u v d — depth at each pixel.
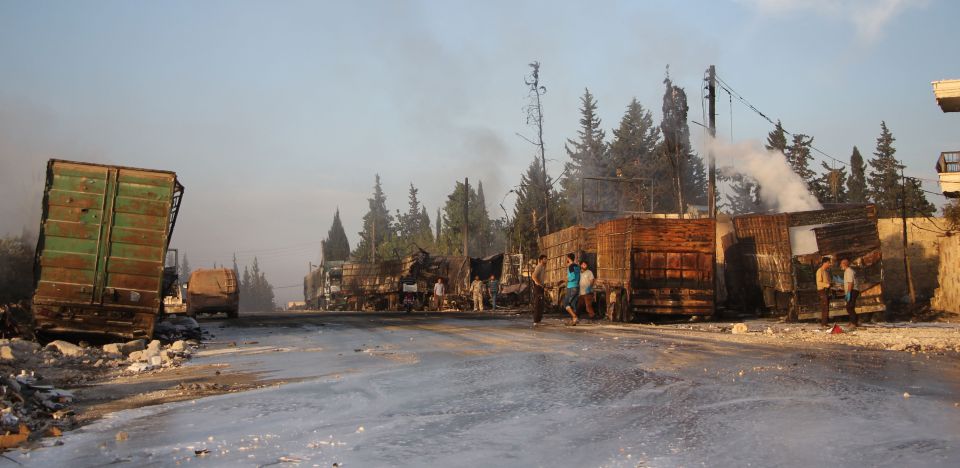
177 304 44.69
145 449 5.58
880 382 8.26
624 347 12.85
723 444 5.32
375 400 7.70
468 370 10.02
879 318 21.75
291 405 7.55
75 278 15.34
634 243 22.09
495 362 10.87
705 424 6.04
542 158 54.66
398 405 7.35
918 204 45.06
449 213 80.88
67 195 15.45
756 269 24.03
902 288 28.78
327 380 9.44
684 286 22.22
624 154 77.25
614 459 4.97
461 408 7.08
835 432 5.67
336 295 64.88
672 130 37.97
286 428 6.32
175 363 12.41
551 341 14.55
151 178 15.76
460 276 50.38
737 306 26.86
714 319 22.64
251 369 11.22
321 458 5.18
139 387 9.41
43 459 5.30
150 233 15.69
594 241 27.12
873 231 21.80
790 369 9.42
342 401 7.71
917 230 29.00
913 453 4.99
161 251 15.70
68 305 15.26
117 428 6.49
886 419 6.15
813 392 7.57
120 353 13.80
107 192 15.58
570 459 5.00
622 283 22.58
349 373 10.12
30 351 12.96
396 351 13.26
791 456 4.95
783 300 23.22
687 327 19.27
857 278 21.75
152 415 7.16
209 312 33.81
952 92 21.81
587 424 6.17
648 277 22.11
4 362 11.04
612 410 6.77
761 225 23.70
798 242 22.92
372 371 10.25
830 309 21.61
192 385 9.12
